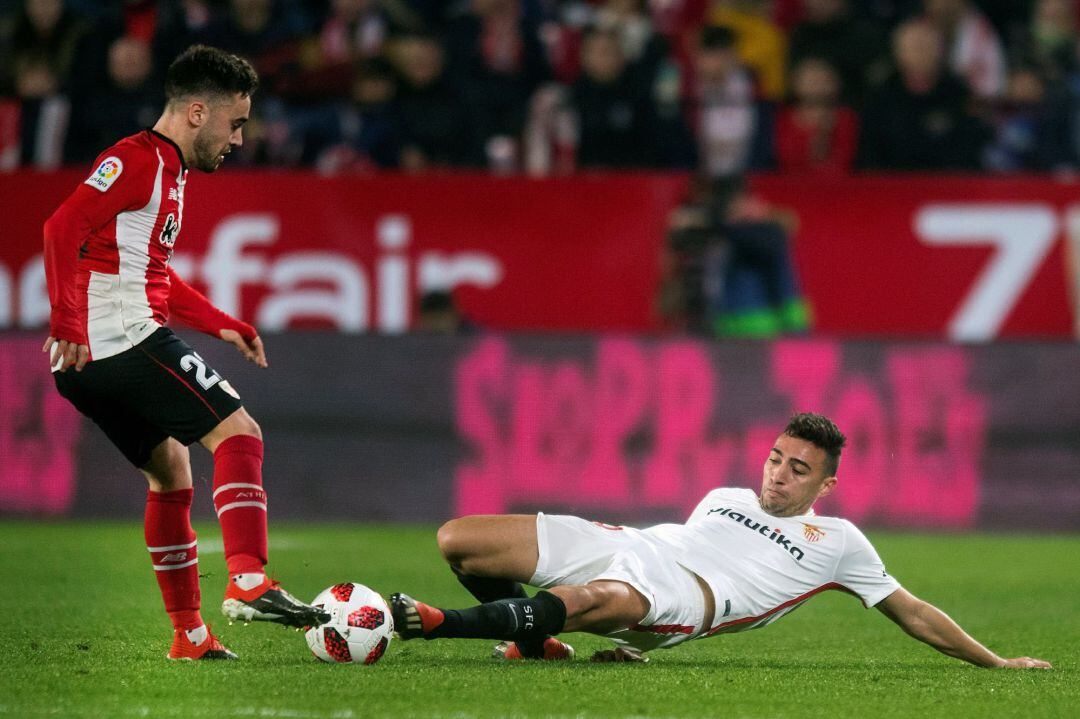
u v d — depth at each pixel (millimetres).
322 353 39875
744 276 40156
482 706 14375
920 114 44156
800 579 18156
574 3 47844
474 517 18125
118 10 45625
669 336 40219
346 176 39875
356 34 46781
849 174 43938
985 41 48812
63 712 13914
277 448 39812
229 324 18938
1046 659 20031
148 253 16812
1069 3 49531
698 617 17781
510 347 40156
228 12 46406
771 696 15625
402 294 40031
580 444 40219
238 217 39594
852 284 40156
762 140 44094
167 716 13727
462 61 45719
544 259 40156
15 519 39344
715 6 49438
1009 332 40281
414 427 40094
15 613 22406
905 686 16625
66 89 44750
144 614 22484
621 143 44594
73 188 39500
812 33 47406
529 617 16297
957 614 25812
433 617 15695
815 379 40188
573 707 14477
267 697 14695
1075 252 40156
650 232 40156
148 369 16438
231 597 15945
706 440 40188
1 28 45312
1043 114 46062
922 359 40250
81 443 39469
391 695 14875
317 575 29234
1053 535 40094
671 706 14734
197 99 16969
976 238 40156
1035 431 40344
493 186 40000
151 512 17234
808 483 18234
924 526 40344
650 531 18531
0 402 39406
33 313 39531
